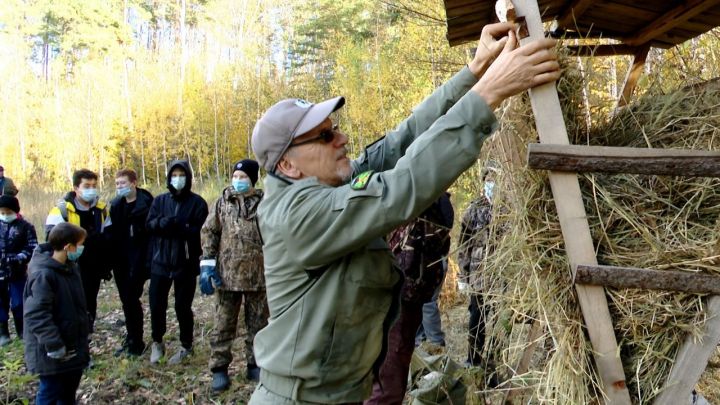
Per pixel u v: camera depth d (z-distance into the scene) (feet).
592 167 4.53
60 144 78.02
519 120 5.34
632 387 4.85
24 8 112.37
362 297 4.73
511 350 6.49
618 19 7.13
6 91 86.69
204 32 124.77
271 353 4.85
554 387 4.96
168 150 78.48
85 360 10.80
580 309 4.82
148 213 14.57
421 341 14.02
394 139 5.84
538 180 5.00
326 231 4.36
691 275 4.48
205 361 14.47
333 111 4.83
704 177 4.55
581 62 5.93
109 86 85.15
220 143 76.23
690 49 9.49
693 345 4.54
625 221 4.91
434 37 27.84
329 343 4.66
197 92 78.74
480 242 8.89
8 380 12.59
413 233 8.71
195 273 14.47
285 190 4.82
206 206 14.61
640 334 4.74
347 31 69.05
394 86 41.27
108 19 109.91
